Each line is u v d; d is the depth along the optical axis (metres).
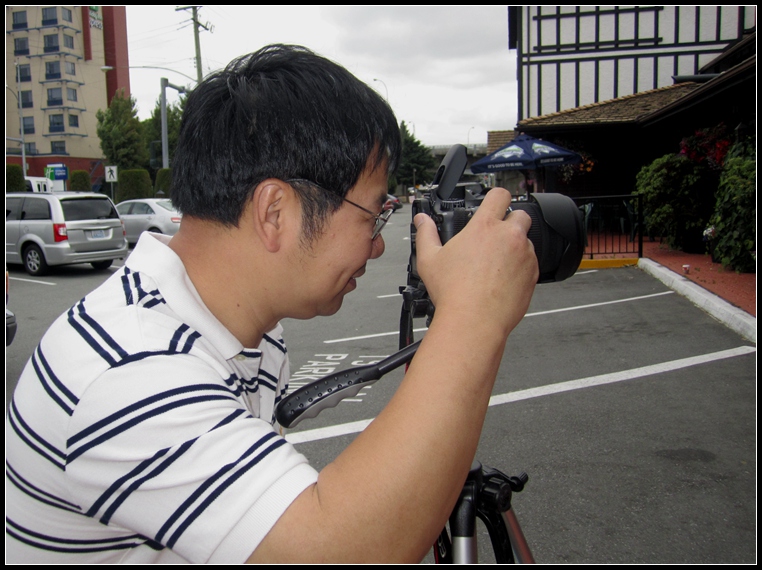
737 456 3.25
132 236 15.55
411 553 0.63
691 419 3.75
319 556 0.61
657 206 10.22
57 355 0.70
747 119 8.95
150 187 26.80
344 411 4.15
